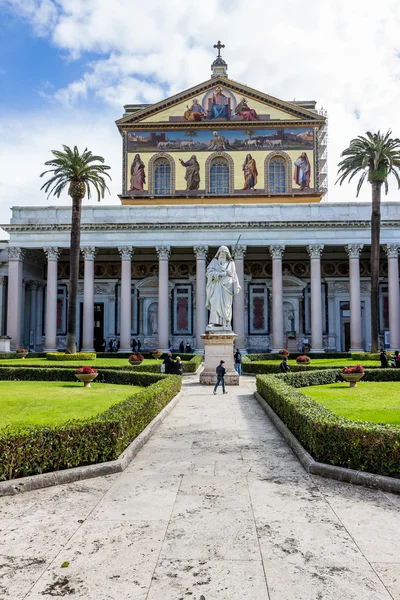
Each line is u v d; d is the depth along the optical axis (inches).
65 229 1999.3
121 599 204.8
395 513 300.7
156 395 614.5
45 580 220.7
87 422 403.9
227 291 1090.7
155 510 304.0
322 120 2252.7
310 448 413.4
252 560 237.9
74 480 365.4
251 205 2015.3
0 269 2233.0
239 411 698.2
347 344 2282.2
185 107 2283.5
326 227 1966.0
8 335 1953.7
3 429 379.9
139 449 460.4
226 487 348.8
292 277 2293.3
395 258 1941.4
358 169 1748.3
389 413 573.6
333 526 279.7
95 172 1733.5
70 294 1681.8
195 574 224.8
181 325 2305.6
